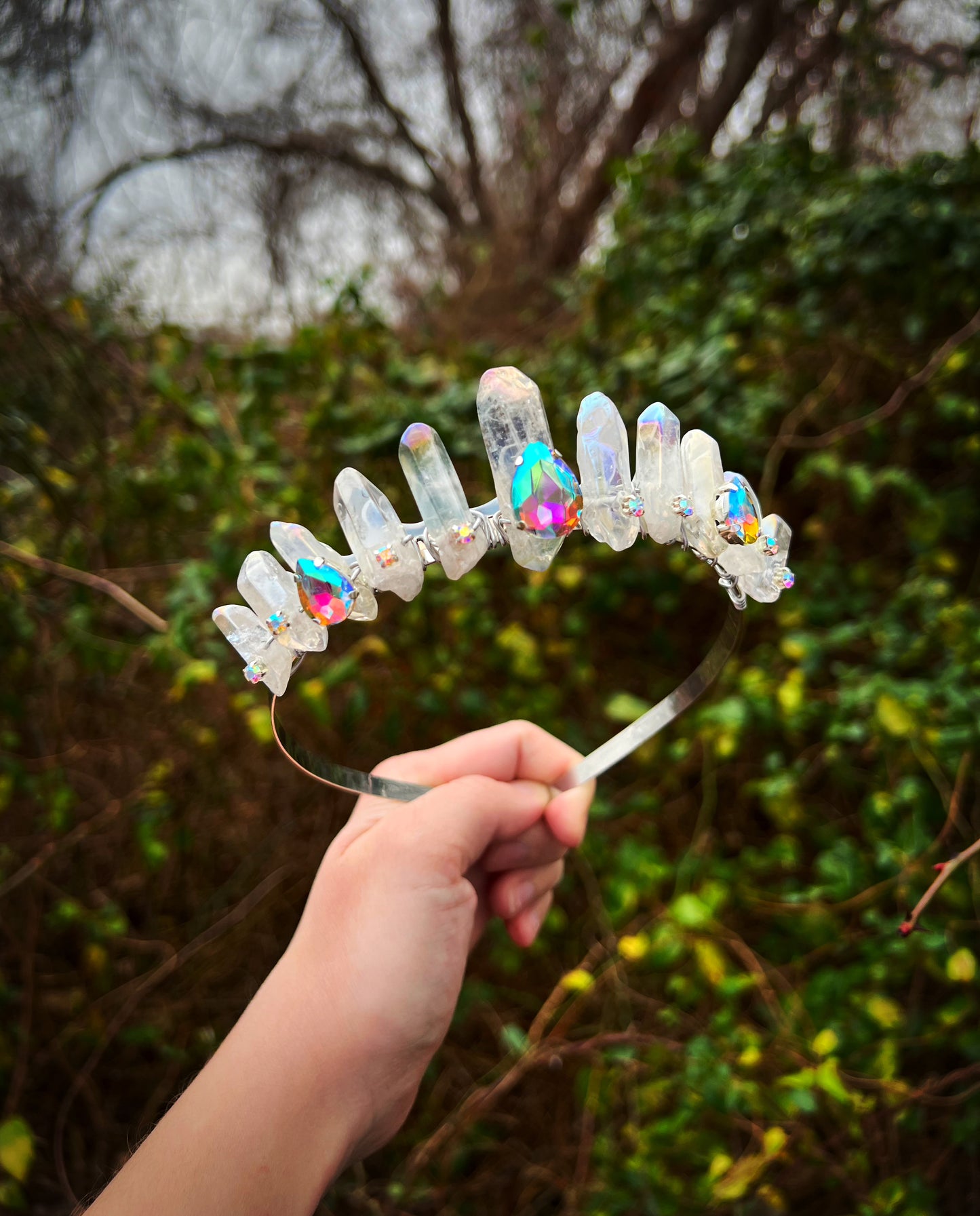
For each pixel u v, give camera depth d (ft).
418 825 1.05
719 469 1.10
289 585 1.06
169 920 1.69
